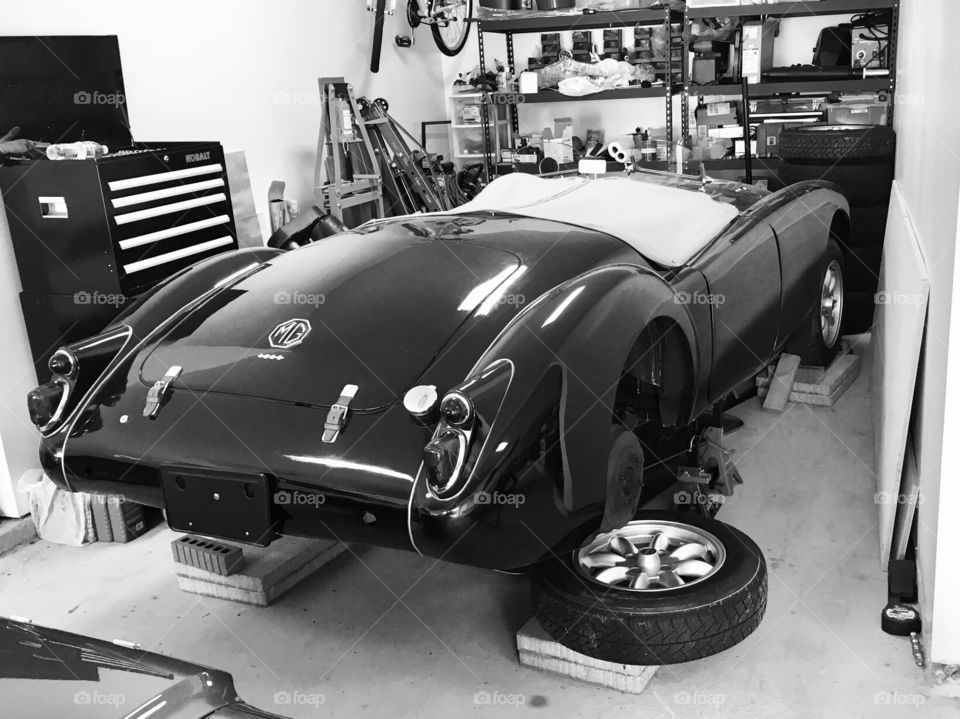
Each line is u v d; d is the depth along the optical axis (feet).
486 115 21.66
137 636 7.86
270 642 7.63
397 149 18.93
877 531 8.76
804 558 8.34
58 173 9.93
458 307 7.02
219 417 6.63
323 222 11.12
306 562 8.61
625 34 22.89
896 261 10.16
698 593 6.45
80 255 10.16
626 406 8.43
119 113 12.15
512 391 5.87
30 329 10.55
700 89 19.75
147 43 14.37
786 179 15.12
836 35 19.97
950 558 6.21
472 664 7.15
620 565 7.30
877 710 6.29
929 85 8.97
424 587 8.38
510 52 23.13
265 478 6.27
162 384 7.05
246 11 16.65
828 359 12.25
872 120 18.62
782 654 6.98
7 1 11.76
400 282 7.42
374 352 6.73
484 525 5.74
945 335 6.33
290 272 8.11
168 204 10.97
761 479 9.97
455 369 6.43
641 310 6.86
